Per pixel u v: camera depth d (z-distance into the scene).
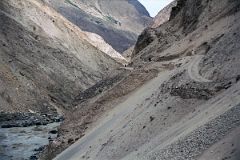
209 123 28.11
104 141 42.31
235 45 39.62
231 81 34.44
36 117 100.12
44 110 114.81
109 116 52.75
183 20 73.62
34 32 151.12
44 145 69.50
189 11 71.44
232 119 26.33
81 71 151.50
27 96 114.94
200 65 43.03
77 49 164.88
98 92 67.25
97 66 166.75
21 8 154.62
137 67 64.75
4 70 115.94
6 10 147.00
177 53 58.00
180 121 34.12
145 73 57.06
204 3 65.81
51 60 142.12
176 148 28.34
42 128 87.06
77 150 47.34
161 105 38.78
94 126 53.88
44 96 120.06
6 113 102.56
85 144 47.31
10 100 109.25
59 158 49.16
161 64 57.34
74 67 149.38
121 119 46.03
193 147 26.70
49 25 162.00
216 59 41.00
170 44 69.06
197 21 64.81
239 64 36.31
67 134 56.22
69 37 166.38
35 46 142.12
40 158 55.25
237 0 56.12
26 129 86.25
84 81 148.12
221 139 25.23
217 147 24.61
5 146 69.25
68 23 183.75
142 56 76.19
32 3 162.12
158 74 55.12
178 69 48.19
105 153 39.12
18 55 130.38
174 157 27.36
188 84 37.72
